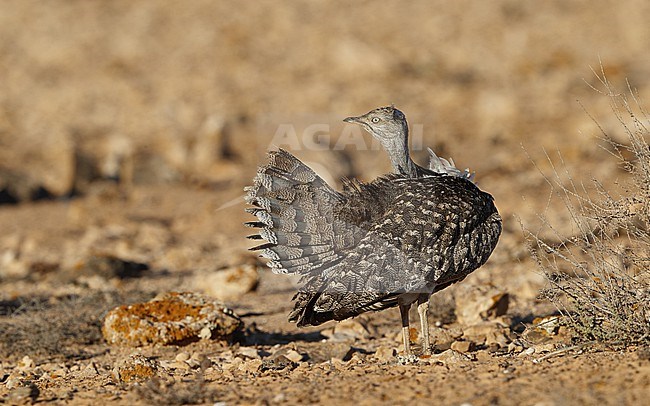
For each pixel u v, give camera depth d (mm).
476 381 7668
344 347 10680
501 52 48406
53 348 11445
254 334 12125
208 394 7859
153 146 36750
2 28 52219
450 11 53906
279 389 7984
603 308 8984
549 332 10062
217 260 19781
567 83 42375
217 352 11219
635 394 6887
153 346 11445
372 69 45781
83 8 55125
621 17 51906
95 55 48812
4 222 26406
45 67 47688
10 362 11250
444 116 38938
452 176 9750
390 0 56188
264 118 39031
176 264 19484
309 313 9070
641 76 43125
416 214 8953
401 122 9953
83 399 8188
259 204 8898
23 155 34969
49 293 15789
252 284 15406
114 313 11820
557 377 7551
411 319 12383
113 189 30172
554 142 32750
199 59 48094
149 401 7871
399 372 8320
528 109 39156
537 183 26297
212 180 31484
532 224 19984
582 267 9523
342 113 39156
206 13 54281
